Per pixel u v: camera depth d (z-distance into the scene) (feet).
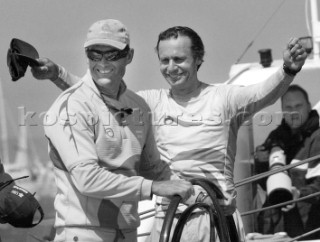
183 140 27.02
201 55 27.40
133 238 23.84
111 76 23.27
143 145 24.45
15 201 23.84
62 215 23.00
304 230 37.50
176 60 26.94
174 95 27.55
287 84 26.35
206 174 26.86
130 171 23.54
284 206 37.76
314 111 38.75
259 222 38.22
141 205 37.86
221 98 27.20
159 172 25.49
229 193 27.04
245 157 37.91
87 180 22.21
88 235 22.74
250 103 26.89
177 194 22.11
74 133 22.62
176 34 26.94
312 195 33.35
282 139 38.45
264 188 38.60
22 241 36.14
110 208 22.93
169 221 21.45
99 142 22.94
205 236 26.35
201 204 23.38
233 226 26.00
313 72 40.75
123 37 23.35
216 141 27.04
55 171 23.35
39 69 26.23
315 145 37.99
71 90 23.29
